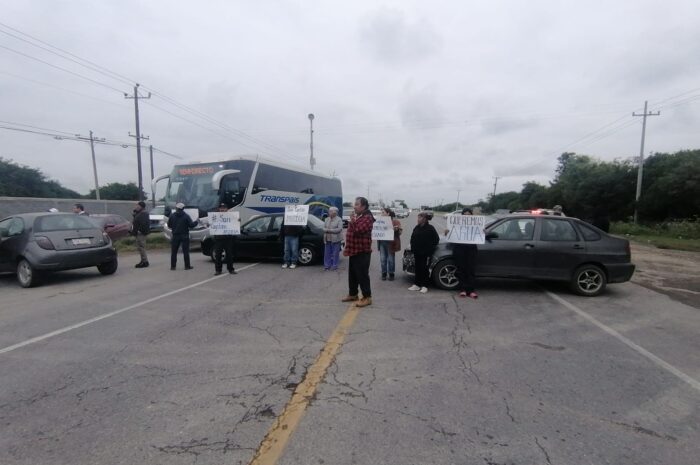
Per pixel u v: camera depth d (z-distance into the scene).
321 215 22.92
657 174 35.97
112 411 3.24
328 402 3.37
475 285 8.52
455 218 7.25
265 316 6.02
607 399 3.48
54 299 7.30
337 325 5.55
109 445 2.78
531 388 3.67
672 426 3.07
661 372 4.08
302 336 5.08
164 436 2.88
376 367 4.11
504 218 7.95
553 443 2.82
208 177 15.07
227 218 9.77
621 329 5.54
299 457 2.62
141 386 3.69
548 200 53.75
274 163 17.56
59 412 3.24
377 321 5.77
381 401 3.39
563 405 3.37
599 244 7.57
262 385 3.69
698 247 18.58
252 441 2.81
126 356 4.43
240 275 9.73
